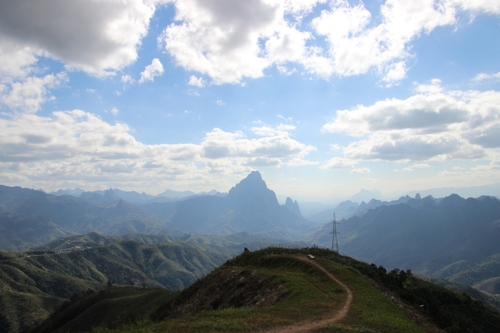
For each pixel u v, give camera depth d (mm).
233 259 72562
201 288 62688
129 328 25781
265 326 24578
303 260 55375
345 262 60688
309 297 35344
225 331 23078
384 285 50125
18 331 190125
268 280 47688
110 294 159875
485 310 71688
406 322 27750
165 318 59375
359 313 29000
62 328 127000
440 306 60625
